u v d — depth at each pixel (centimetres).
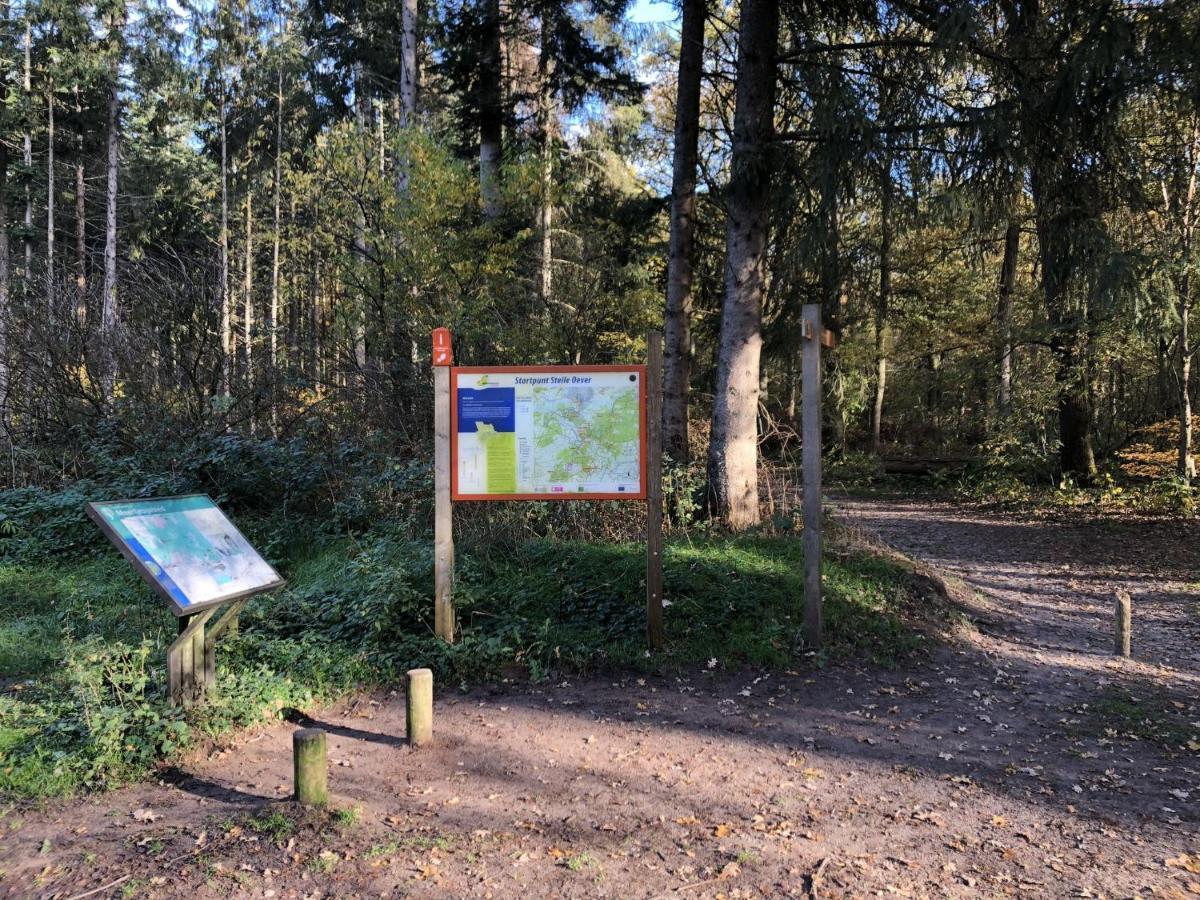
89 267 2522
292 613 652
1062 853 358
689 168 1060
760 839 364
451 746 468
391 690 561
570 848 352
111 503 441
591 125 2011
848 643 665
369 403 1113
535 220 1566
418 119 1338
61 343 1112
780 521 916
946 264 2216
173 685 455
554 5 1378
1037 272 1817
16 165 2461
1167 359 1623
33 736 437
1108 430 2084
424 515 889
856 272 1011
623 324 1470
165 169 2730
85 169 2930
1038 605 932
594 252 1577
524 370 621
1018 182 795
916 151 788
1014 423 1861
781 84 926
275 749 455
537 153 1359
